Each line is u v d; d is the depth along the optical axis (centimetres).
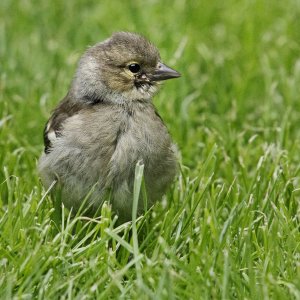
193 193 1116
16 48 1648
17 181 1101
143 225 1077
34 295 911
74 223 1025
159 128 1077
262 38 1725
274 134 1344
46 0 1883
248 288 912
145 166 1059
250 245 991
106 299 888
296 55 1680
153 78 1123
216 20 1847
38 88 1492
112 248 1001
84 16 1844
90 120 1055
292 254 975
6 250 955
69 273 934
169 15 1822
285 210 1046
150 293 854
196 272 916
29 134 1364
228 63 1622
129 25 1758
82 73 1114
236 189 1123
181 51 1526
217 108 1501
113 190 1055
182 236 1038
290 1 1884
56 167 1059
